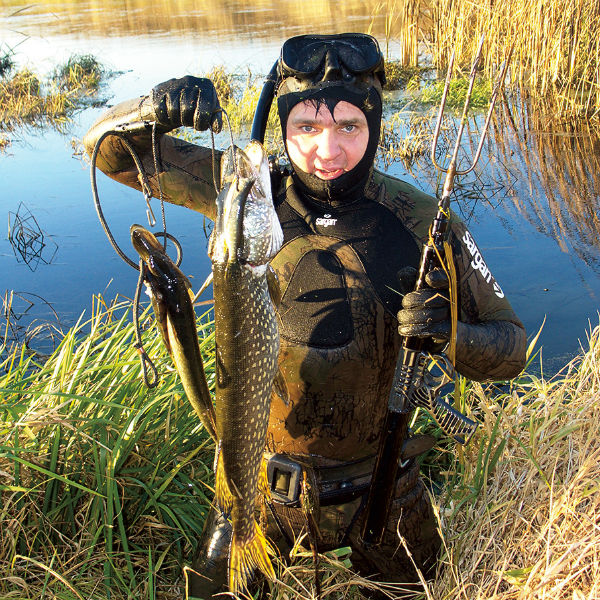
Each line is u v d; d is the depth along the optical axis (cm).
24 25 1895
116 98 1177
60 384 300
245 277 178
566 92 952
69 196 771
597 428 270
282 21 1672
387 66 1169
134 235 173
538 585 207
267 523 226
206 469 300
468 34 1099
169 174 219
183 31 1680
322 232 212
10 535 252
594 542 208
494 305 216
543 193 700
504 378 218
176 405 310
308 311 208
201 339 369
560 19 950
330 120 198
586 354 343
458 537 254
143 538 281
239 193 172
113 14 2045
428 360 202
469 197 698
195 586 225
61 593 238
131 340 359
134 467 293
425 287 196
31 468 274
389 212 213
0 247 637
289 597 240
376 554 225
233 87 1123
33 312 530
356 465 219
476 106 978
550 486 240
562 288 514
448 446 341
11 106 1166
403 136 870
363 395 211
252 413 189
